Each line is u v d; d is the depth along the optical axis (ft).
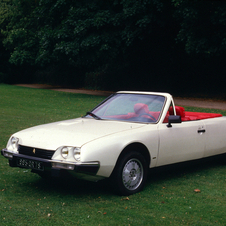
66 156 14.11
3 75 152.15
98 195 15.31
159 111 17.63
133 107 18.28
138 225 12.13
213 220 12.83
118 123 17.01
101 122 17.30
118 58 96.43
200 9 61.98
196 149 18.84
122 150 15.20
